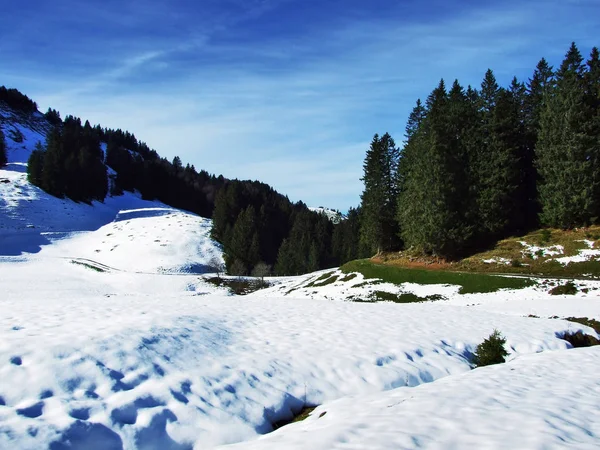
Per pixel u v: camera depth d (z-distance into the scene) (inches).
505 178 1782.7
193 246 3358.8
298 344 452.1
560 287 1166.3
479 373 401.1
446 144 1786.4
